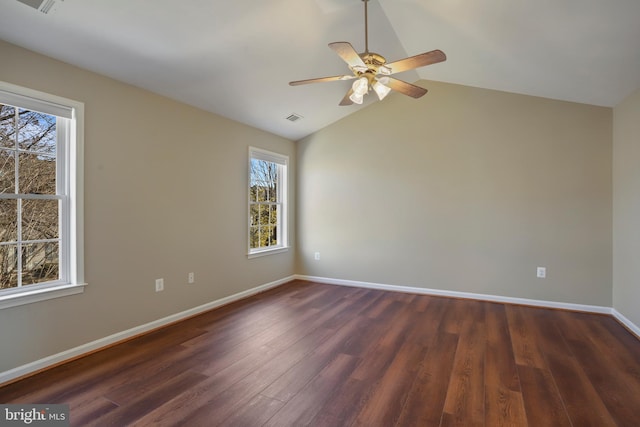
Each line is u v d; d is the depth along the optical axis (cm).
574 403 203
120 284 291
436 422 185
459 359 261
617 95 334
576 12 223
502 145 413
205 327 329
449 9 266
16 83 226
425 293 454
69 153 258
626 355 269
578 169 381
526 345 288
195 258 365
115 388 217
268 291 470
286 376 234
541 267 397
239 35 269
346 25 296
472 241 429
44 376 231
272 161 489
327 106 448
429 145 450
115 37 239
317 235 528
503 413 193
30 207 242
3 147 228
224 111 390
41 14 206
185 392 213
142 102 310
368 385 223
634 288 316
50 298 244
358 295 449
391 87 255
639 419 188
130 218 299
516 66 332
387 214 477
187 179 355
